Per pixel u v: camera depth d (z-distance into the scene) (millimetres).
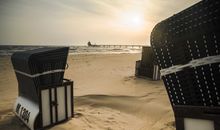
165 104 6031
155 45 2104
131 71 14555
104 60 23812
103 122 4664
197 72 1869
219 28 1672
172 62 2010
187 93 1963
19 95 5203
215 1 1652
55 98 4391
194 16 1792
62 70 4543
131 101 6367
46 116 4277
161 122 4715
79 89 8430
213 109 1801
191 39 1849
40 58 4082
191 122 1937
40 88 4109
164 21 1994
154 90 8008
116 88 8516
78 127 4340
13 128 4348
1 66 17141
